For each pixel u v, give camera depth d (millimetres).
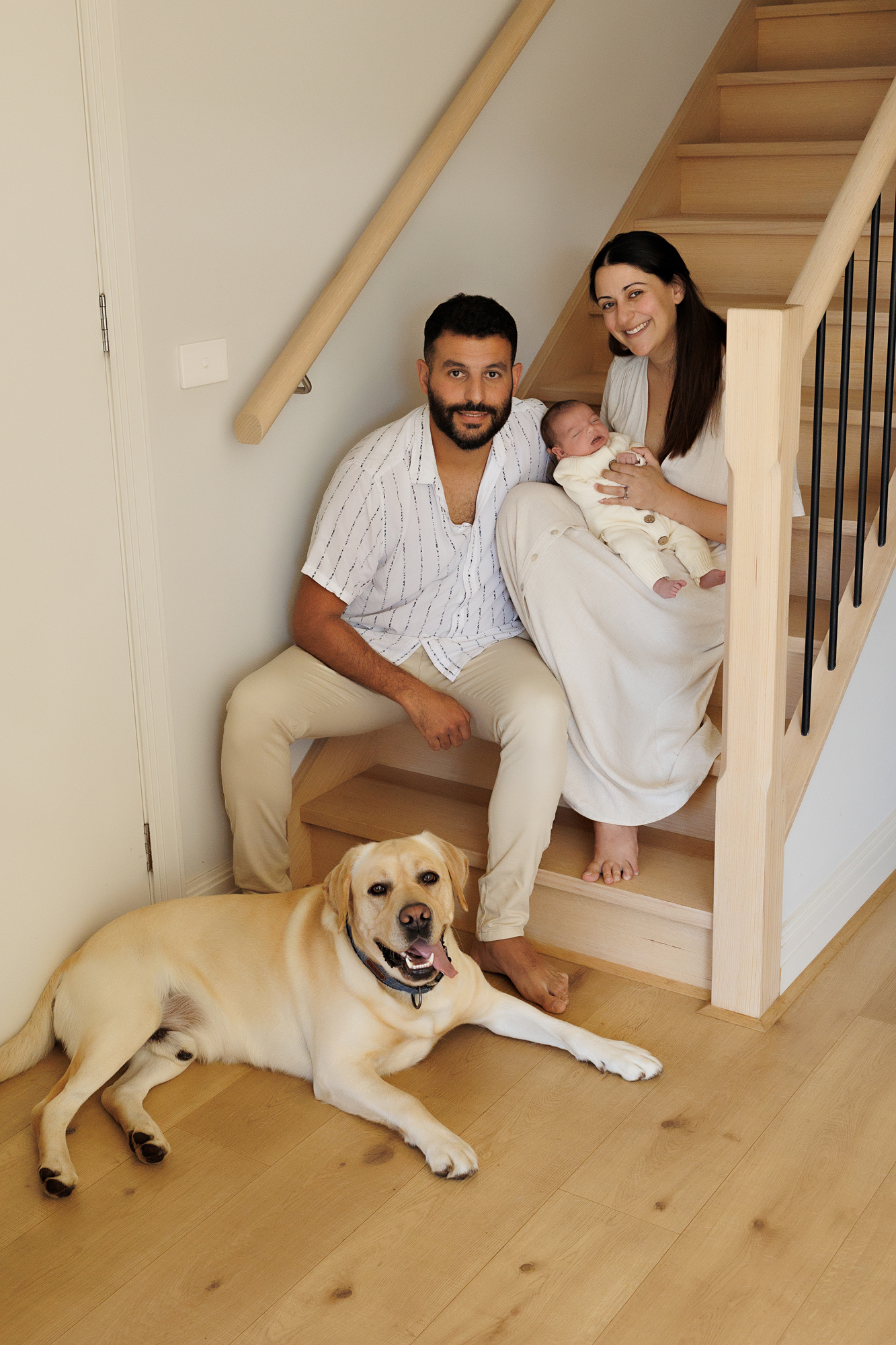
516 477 2484
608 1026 2193
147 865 2426
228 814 2516
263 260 2387
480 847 2451
